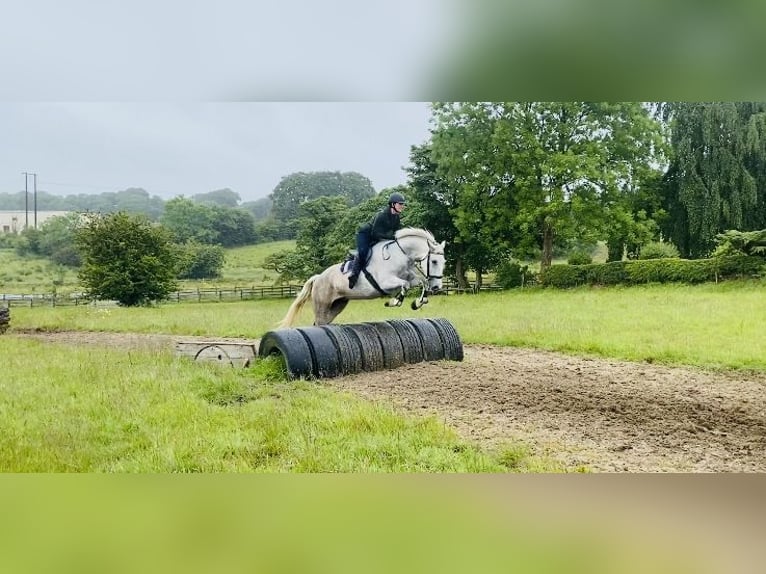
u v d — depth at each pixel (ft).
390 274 25.11
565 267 68.33
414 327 26.58
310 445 15.33
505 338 36.70
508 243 81.87
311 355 22.89
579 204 74.38
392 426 16.55
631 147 76.95
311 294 27.96
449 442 15.56
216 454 14.94
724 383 24.09
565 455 14.92
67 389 21.47
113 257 73.10
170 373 23.32
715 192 73.31
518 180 76.59
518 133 78.38
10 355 30.12
